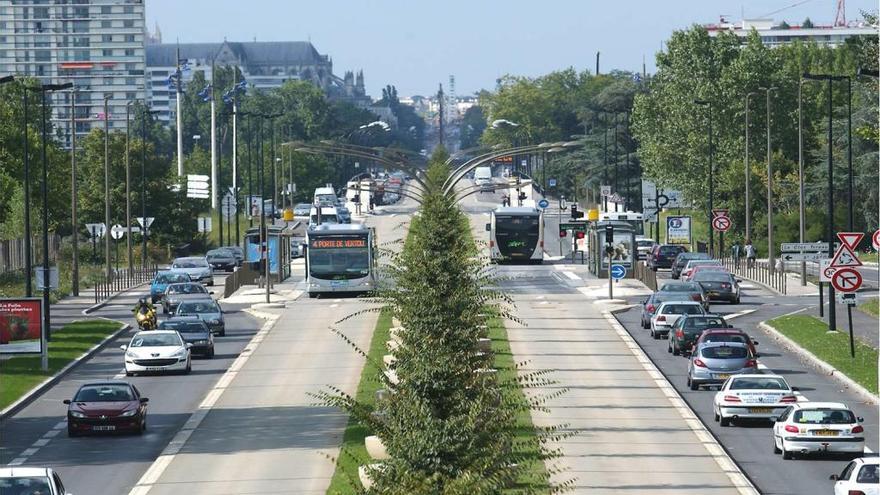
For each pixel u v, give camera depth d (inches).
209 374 5413.4
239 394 4891.7
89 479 3447.3
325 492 3201.3
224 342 6427.2
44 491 2655.0
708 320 5664.4
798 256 6358.3
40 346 5433.1
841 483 2787.9
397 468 1999.3
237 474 3464.6
